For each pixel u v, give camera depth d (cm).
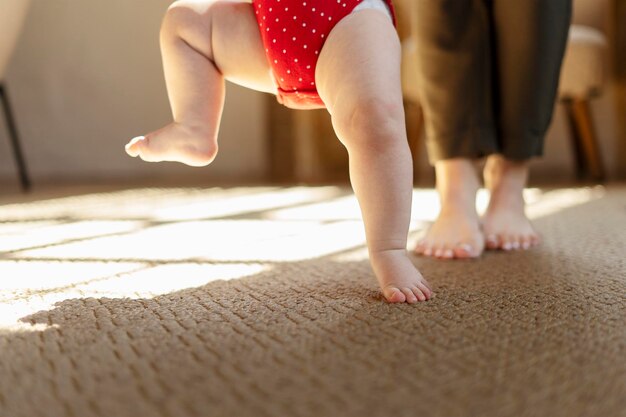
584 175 273
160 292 93
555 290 91
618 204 187
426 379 58
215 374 60
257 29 88
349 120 82
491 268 108
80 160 327
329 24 83
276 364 62
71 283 100
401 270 87
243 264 114
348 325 75
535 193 222
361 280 99
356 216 180
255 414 52
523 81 122
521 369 61
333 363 63
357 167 84
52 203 218
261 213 188
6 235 151
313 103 91
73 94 324
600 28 270
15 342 70
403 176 84
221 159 329
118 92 324
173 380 59
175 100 90
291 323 76
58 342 70
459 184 126
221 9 90
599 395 55
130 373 61
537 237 130
